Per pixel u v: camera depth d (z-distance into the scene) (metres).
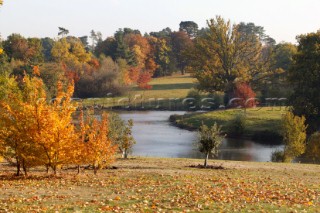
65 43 138.00
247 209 15.41
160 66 174.38
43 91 23.72
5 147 23.61
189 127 75.94
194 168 28.70
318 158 46.12
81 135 24.70
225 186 20.66
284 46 127.75
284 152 45.28
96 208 15.25
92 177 23.67
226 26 98.69
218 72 99.12
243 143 61.34
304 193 19.27
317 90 66.25
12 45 120.31
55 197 17.42
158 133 69.69
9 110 22.70
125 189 19.67
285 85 98.75
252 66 102.69
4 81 37.22
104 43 168.00
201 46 100.00
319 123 66.38
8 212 14.30
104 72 122.06
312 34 71.38
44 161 23.38
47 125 22.50
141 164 30.81
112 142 34.50
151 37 180.88
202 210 15.13
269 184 21.91
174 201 16.70
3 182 21.42
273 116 76.12
